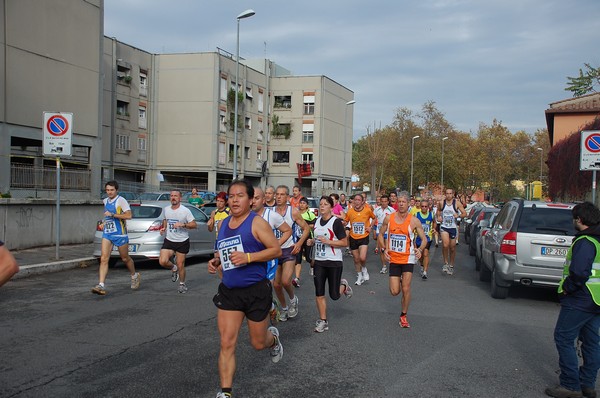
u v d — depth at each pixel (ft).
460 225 104.37
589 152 39.14
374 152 200.64
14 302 28.35
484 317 27.37
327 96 177.58
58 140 40.91
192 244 44.65
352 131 198.29
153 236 40.75
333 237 23.59
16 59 69.56
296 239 33.40
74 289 32.40
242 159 160.66
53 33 74.23
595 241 15.94
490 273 39.63
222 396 13.76
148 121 147.84
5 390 15.60
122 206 30.55
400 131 207.82
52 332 22.17
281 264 24.79
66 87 76.43
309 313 27.37
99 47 81.56
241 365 18.43
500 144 224.33
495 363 19.42
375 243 74.28
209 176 147.54
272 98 176.76
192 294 31.30
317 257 23.77
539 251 30.53
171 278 37.11
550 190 93.61
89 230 54.44
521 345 22.02
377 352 20.42
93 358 18.76
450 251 44.39
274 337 16.70
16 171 61.57
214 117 146.82
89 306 27.50
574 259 15.98
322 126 175.01
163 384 16.28
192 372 17.43
